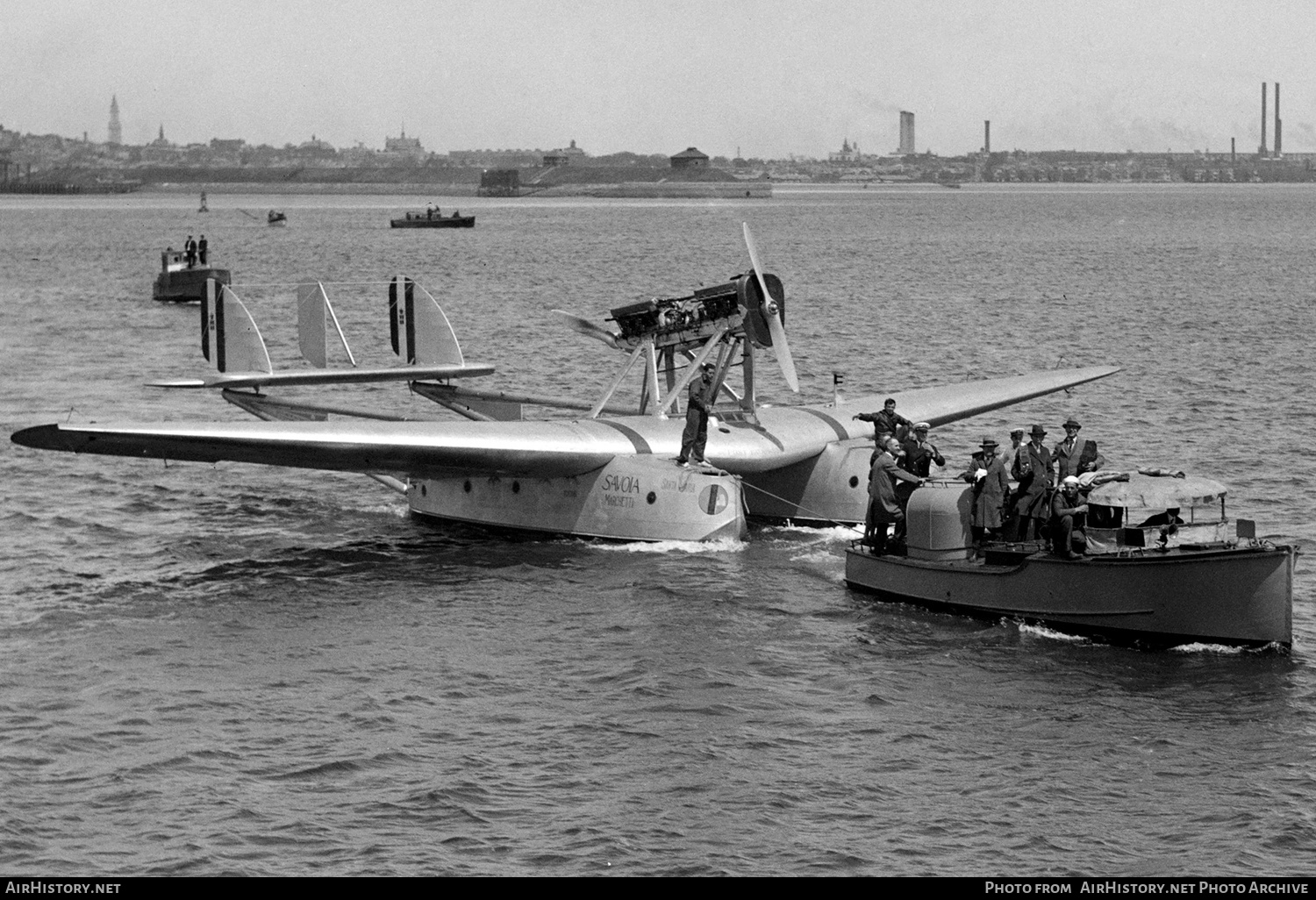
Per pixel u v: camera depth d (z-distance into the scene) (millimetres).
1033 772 18719
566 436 30656
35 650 23125
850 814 17609
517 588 26875
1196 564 22734
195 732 19828
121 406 48375
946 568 25234
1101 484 24094
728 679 21922
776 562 28812
